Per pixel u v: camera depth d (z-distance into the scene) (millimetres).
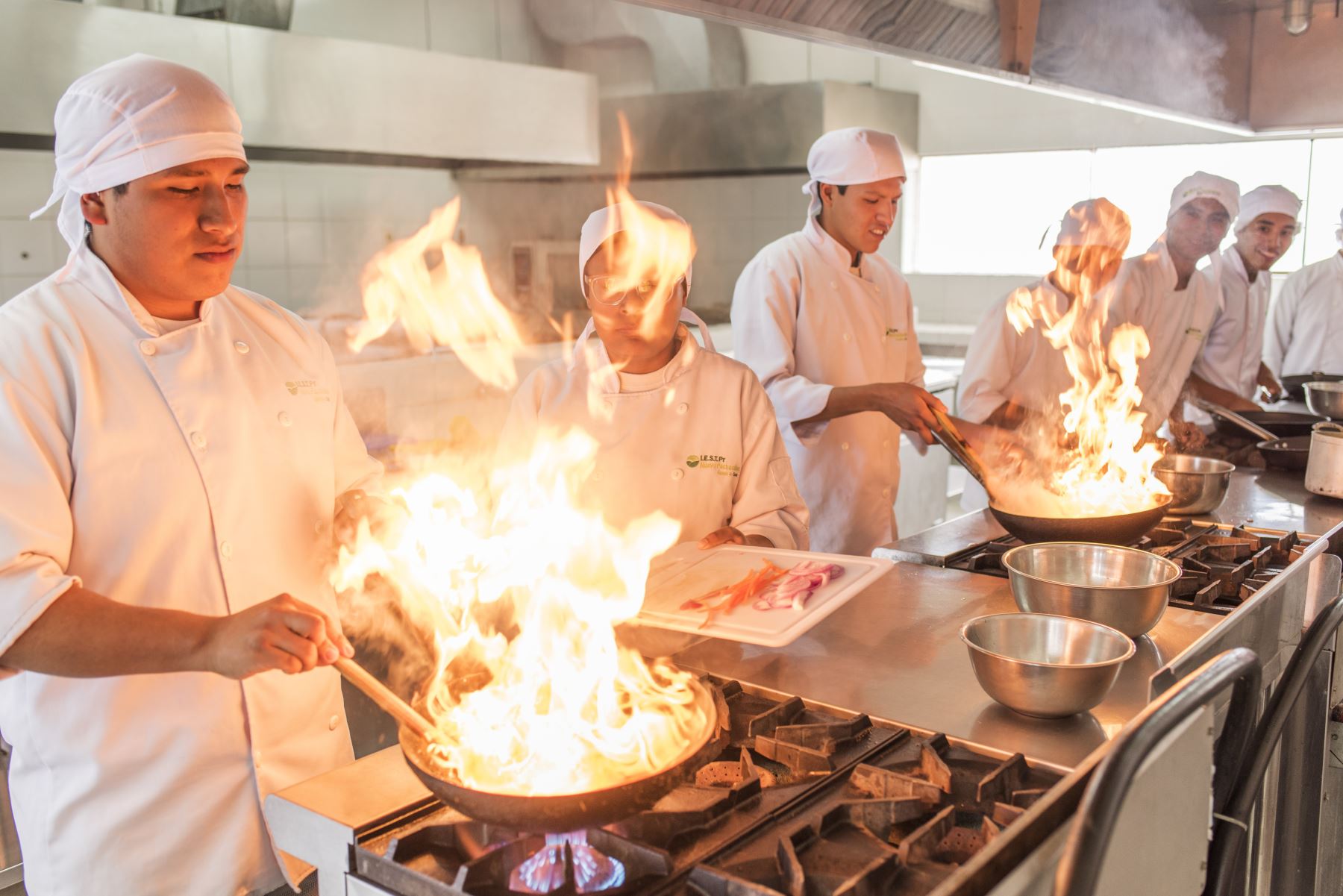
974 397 2957
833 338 2588
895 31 2105
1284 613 1593
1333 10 3852
